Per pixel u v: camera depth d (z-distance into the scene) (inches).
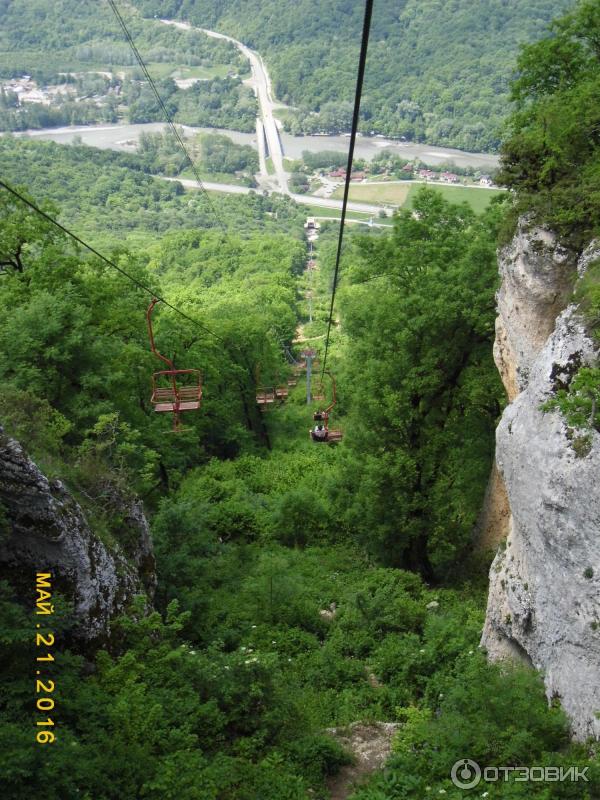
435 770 522.6
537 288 737.6
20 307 1020.5
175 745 527.2
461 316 1034.7
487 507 1077.1
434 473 1067.3
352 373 1168.8
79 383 1023.0
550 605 597.9
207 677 608.7
